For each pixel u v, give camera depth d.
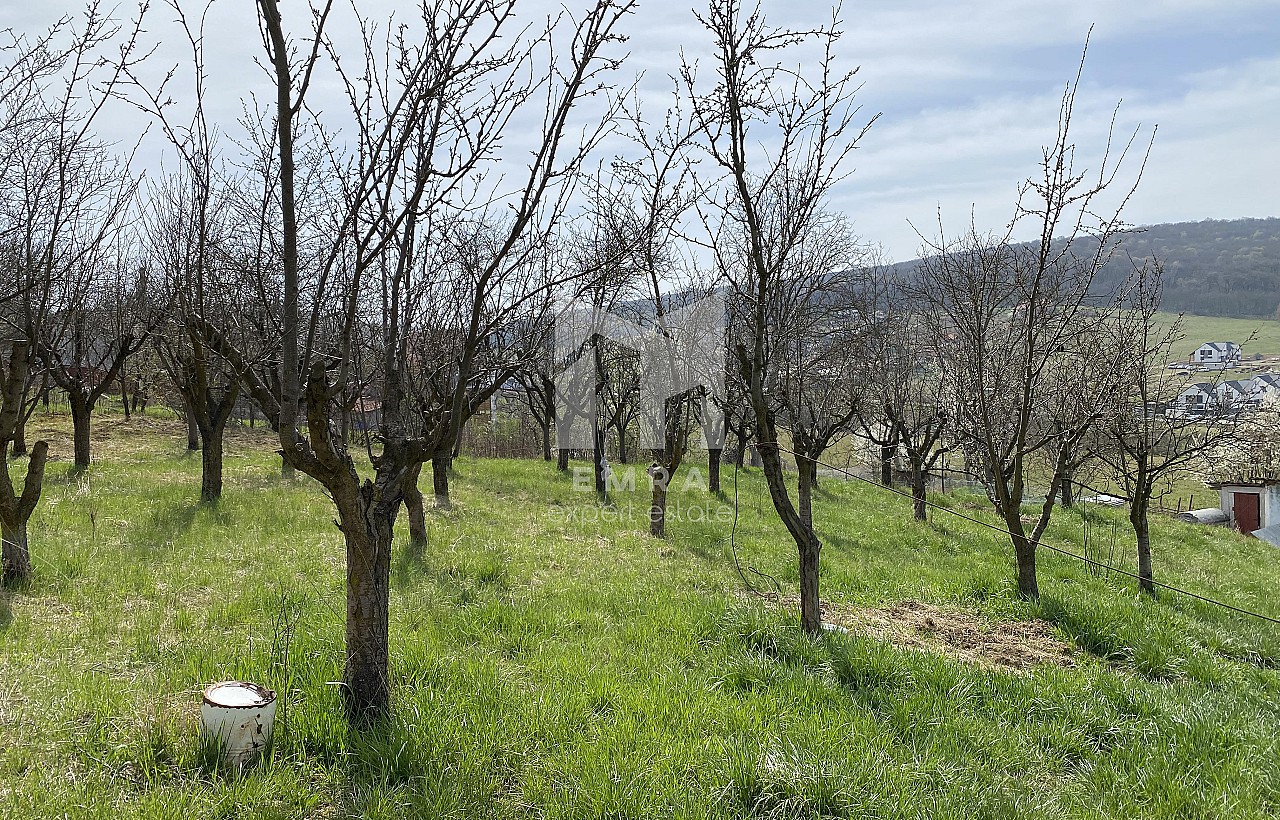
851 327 19.45
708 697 6.80
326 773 5.11
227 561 10.07
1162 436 14.08
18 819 4.26
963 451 16.31
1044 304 11.83
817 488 23.48
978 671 8.20
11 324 8.76
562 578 10.87
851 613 10.53
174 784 4.75
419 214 5.89
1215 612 12.89
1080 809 5.80
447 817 4.75
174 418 30.50
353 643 5.75
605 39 5.70
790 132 8.57
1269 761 6.83
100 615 7.59
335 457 5.38
